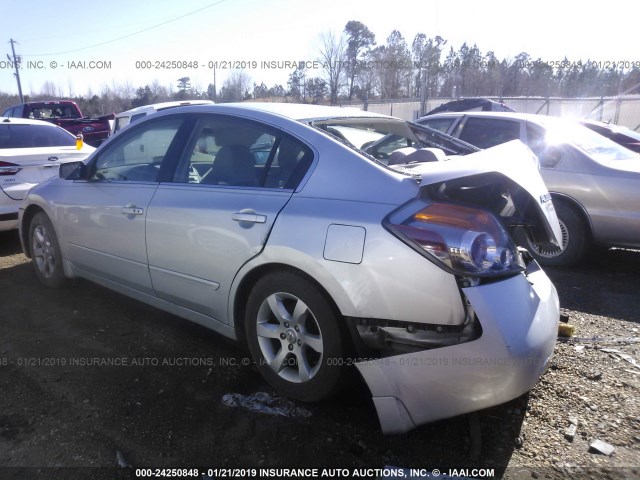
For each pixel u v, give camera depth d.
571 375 3.10
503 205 2.87
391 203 2.40
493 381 2.22
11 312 4.01
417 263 2.27
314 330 2.70
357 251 2.38
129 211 3.45
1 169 5.39
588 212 5.14
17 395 2.87
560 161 5.36
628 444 2.49
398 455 2.41
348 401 2.84
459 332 2.25
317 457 2.40
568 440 2.52
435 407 2.34
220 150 3.18
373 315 2.38
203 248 3.01
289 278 2.66
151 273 3.41
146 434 2.55
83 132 14.44
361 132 3.36
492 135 6.24
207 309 3.13
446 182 2.46
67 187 4.12
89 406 2.77
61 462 2.35
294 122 2.95
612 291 4.69
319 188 2.65
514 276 2.40
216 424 2.63
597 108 19.33
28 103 14.91
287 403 2.81
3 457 2.38
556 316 2.57
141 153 3.64
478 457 2.40
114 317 3.94
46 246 4.48
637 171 4.93
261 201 2.80
